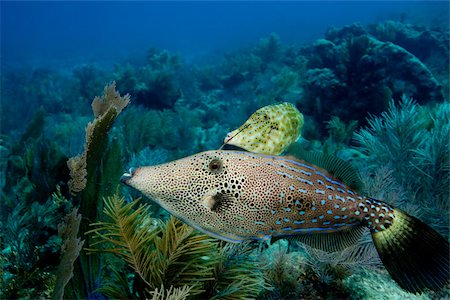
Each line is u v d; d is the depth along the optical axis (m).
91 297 2.22
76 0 118.38
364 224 1.46
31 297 2.38
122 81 16.33
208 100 18.38
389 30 20.52
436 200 4.98
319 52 16.23
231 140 1.88
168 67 21.05
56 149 4.09
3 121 14.80
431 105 10.91
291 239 1.45
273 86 16.02
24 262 2.64
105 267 2.53
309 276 3.07
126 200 4.03
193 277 2.17
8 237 2.76
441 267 1.38
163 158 6.21
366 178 4.51
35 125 8.74
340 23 57.97
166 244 2.12
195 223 1.34
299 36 46.72
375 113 10.77
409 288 1.40
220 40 60.59
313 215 1.38
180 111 13.91
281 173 1.38
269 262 2.96
